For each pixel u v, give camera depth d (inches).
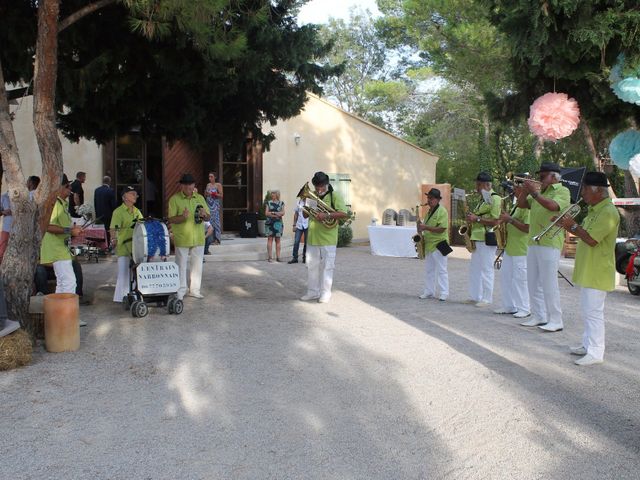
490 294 363.6
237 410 191.6
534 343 274.4
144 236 320.2
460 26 666.2
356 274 509.4
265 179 735.7
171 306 329.1
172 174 698.2
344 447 166.1
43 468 152.6
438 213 380.5
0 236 341.4
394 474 151.3
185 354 253.4
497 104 278.5
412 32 759.1
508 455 161.9
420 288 437.7
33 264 262.1
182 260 367.2
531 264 302.8
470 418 186.9
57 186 261.9
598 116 254.2
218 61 317.4
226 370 232.2
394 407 195.5
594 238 235.3
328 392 208.7
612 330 305.7
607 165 608.7
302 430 176.9
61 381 218.2
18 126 611.2
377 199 833.5
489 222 348.2
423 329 299.7
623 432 176.9
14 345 231.9
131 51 319.6
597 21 206.7
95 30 308.3
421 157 866.8
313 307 354.9
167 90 344.2
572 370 234.5
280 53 345.1
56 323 254.1
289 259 604.4
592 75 225.3
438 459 159.6
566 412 191.8
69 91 295.6
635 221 558.3
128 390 209.3
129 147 667.4
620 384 218.4
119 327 301.1
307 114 769.6
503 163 944.3
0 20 284.7
